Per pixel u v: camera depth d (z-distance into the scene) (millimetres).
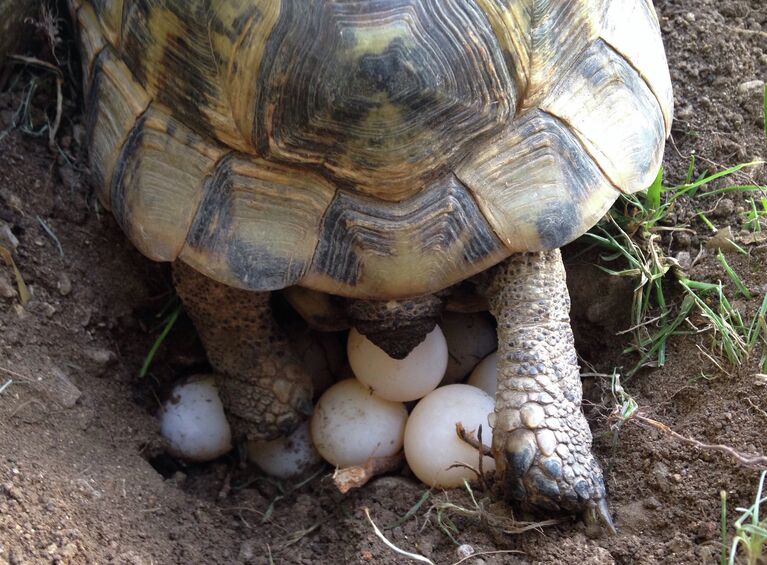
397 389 367
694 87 427
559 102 331
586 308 398
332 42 306
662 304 382
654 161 346
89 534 316
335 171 318
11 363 354
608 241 388
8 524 304
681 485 337
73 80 420
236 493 385
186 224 328
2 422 337
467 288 365
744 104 418
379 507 356
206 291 358
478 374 388
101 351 384
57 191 402
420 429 358
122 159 341
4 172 395
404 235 321
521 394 333
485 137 323
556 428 329
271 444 391
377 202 322
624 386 381
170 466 394
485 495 348
